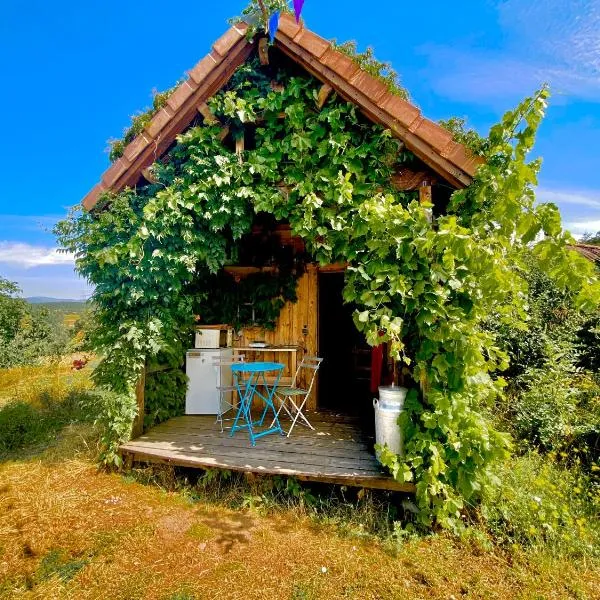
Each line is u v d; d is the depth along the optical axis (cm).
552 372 481
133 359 409
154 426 489
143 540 293
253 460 370
